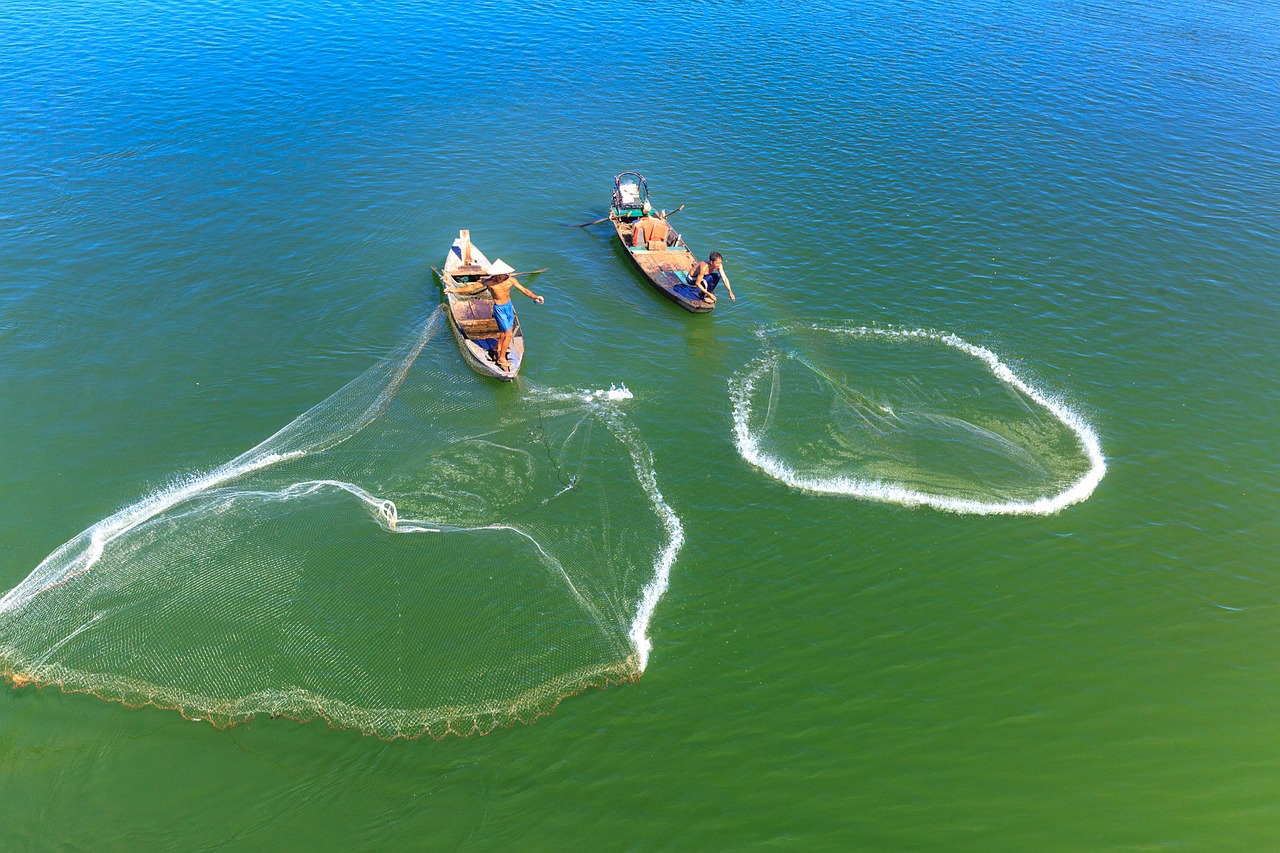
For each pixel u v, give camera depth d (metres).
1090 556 16.62
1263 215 29.97
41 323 21.98
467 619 14.59
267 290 23.97
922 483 18.31
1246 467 19.08
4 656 13.52
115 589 14.70
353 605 14.66
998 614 15.38
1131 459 19.23
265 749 12.48
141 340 21.70
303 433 18.88
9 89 35.12
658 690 13.77
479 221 28.28
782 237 28.06
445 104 36.06
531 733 12.96
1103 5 53.97
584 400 20.62
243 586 14.84
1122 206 30.42
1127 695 13.99
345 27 43.72
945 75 41.69
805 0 51.81
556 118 35.41
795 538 16.86
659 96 37.91
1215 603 15.72
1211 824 12.18
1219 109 38.84
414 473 17.84
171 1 46.16
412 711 13.09
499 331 22.55
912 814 12.21
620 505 17.42
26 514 16.64
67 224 26.28
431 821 11.79
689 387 21.28
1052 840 11.95
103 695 13.02
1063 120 37.25
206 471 17.80
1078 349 23.02
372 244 26.47
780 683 14.02
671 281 25.09
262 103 35.25
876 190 31.00
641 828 11.90
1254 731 13.46
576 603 15.07
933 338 23.31
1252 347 23.17
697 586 15.73
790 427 19.97
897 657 14.54
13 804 11.79
